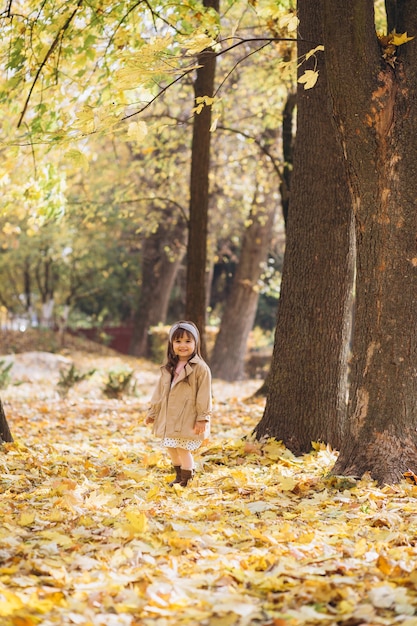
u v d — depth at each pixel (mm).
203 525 4922
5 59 8344
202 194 11359
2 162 9188
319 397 8023
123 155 24016
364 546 4223
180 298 36438
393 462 6156
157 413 6809
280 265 31219
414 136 6031
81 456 8047
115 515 5211
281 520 5160
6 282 37000
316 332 8039
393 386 6258
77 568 3986
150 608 3375
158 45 6246
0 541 4316
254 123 16828
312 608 3340
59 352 28891
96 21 7637
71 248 32156
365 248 6281
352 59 5832
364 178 6152
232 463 7531
